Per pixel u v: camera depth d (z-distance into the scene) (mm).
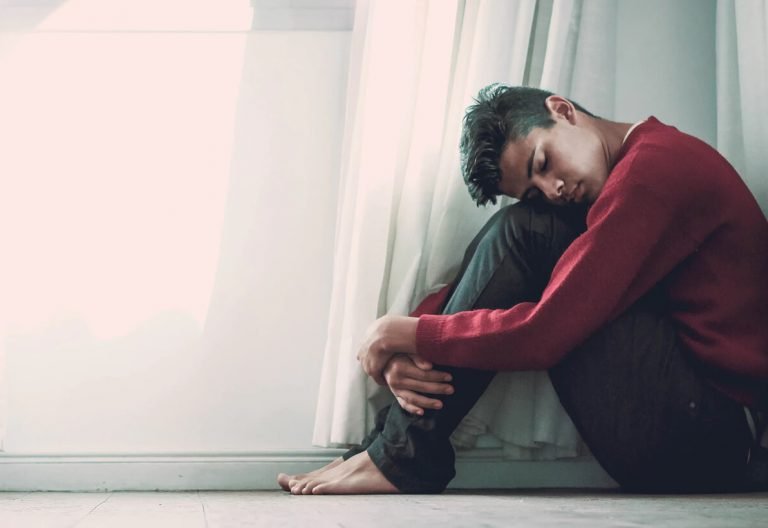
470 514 1045
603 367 1433
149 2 1979
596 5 1944
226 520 1007
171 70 1973
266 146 1972
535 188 1537
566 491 1652
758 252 1476
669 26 2053
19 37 1943
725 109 1853
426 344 1482
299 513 1094
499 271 1500
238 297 1929
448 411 1502
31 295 1882
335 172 1976
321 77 1997
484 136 1535
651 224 1415
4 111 1915
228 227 1944
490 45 1839
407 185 1798
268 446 1896
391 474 1496
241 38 1992
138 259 1916
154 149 1948
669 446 1426
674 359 1429
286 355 1924
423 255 1799
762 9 1712
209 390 1899
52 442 1854
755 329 1448
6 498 1616
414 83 1851
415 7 1853
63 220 1906
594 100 1923
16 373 1860
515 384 1726
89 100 1947
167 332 1905
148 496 1648
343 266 1793
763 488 1572
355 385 1698
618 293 1409
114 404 1876
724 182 1470
